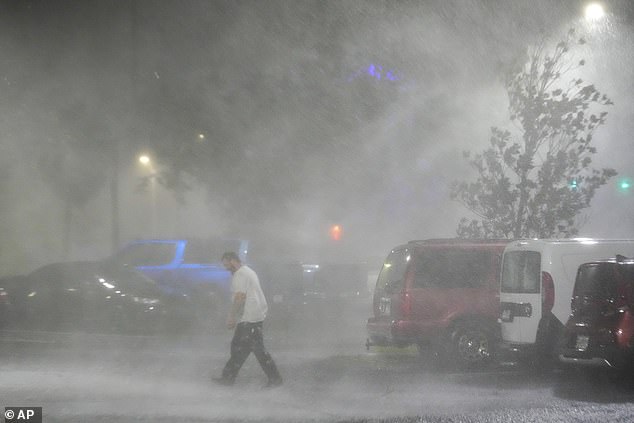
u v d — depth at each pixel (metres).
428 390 19.30
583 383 20.38
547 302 21.69
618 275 19.55
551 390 19.25
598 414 16.19
